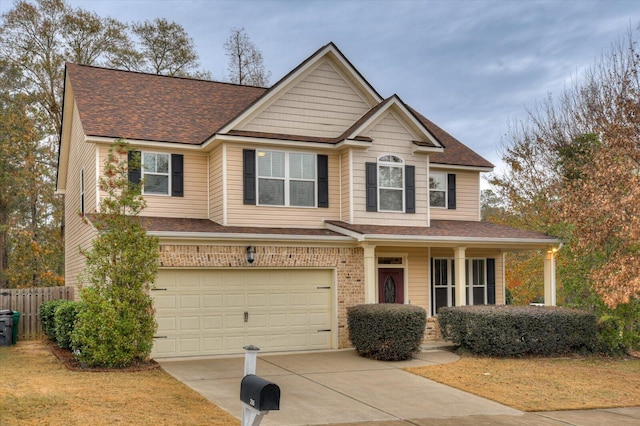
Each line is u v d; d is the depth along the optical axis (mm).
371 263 17312
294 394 11508
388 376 13406
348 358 15742
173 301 15609
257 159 18094
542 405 11258
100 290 13383
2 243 33156
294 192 18562
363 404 10828
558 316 16266
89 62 33719
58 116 33000
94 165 18109
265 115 18500
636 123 22625
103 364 13312
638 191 16750
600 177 19516
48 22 31953
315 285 17391
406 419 9922
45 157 34188
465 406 10977
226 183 17594
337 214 19156
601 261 17984
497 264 22891
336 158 19312
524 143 33594
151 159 18203
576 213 18656
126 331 13250
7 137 31438
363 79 19719
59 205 35125
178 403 10164
